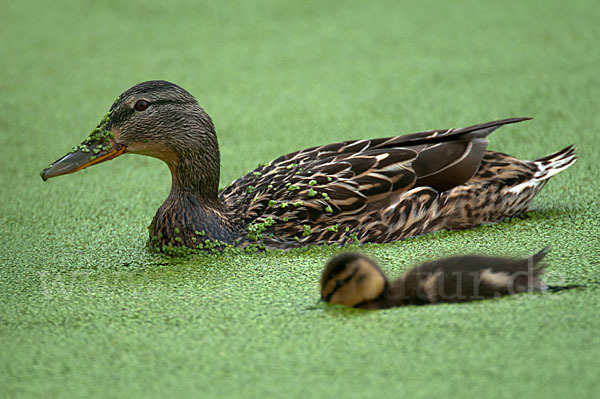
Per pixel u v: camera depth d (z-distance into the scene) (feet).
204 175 35.12
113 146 35.53
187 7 83.05
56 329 27.37
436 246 34.37
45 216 40.65
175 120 35.01
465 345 24.57
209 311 28.32
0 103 59.67
